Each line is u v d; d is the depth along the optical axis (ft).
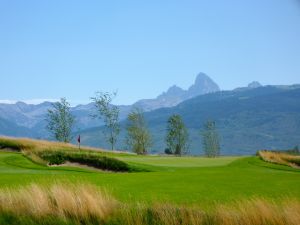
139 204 52.54
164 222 47.55
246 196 67.31
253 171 113.29
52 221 50.03
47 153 150.41
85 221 49.85
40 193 55.67
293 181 86.94
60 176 96.12
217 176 96.32
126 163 141.69
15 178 90.94
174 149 378.12
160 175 98.63
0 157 149.89
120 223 48.60
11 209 52.65
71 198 53.06
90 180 87.81
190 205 58.44
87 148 221.05
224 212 48.03
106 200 53.62
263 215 46.62
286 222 45.91
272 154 180.24
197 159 184.03
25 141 187.83
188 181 85.92
